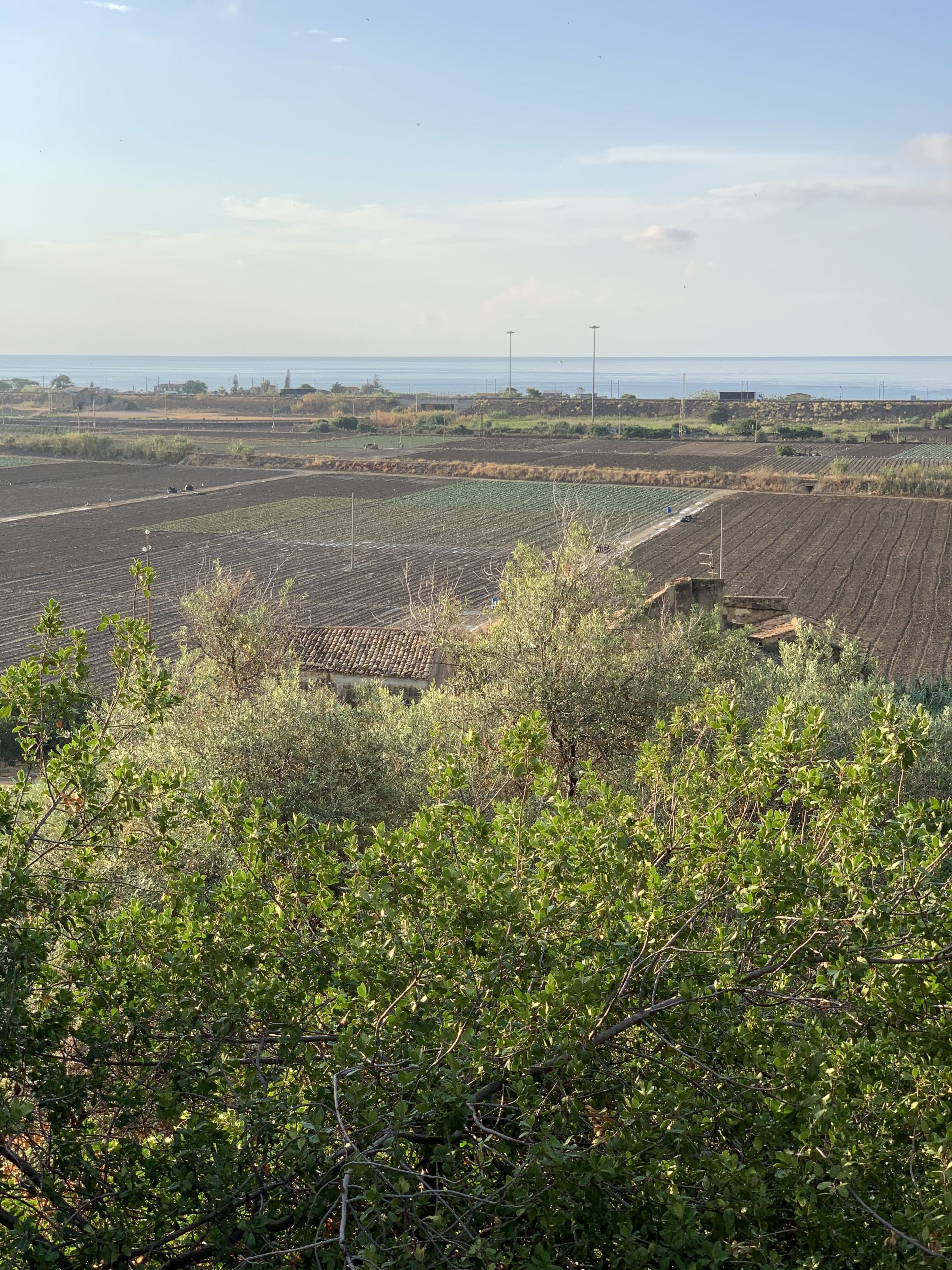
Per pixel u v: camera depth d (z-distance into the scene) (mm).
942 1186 6000
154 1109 7258
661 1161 6375
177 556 84500
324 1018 7672
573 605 25766
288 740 20141
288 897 8297
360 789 20047
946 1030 6746
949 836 6996
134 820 15414
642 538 92250
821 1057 6422
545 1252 5844
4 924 7254
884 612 67188
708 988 6973
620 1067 7176
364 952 7172
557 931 7469
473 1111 6238
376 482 130625
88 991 7473
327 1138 6270
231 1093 7176
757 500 112875
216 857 15414
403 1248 5969
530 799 14117
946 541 89812
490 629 24719
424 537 92562
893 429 193250
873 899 6816
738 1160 6387
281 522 101375
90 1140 7074
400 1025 6660
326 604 67312
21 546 89375
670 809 9523
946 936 6867
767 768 8055
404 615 63562
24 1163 6898
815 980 7211
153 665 8812
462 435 192375
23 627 61719
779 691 25234
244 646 30922
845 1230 6117
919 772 20016
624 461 149875
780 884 6980
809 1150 6180
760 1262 6039
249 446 164375
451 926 7234
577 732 21562
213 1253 6527
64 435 163250
